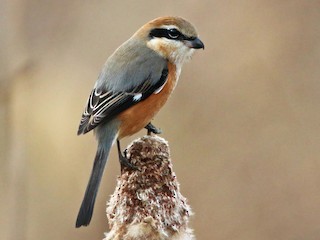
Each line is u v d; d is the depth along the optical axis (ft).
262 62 47.85
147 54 32.32
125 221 25.48
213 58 47.93
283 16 49.32
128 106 31.04
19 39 47.55
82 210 28.04
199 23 49.29
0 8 39.73
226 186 43.68
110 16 49.47
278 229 42.96
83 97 46.47
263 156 44.60
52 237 41.81
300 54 48.37
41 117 43.98
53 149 43.52
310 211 43.14
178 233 25.58
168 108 45.70
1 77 39.14
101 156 30.04
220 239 42.68
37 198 42.27
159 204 25.55
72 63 48.37
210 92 46.68
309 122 45.62
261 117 45.98
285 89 46.93
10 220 38.99
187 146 44.73
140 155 26.17
